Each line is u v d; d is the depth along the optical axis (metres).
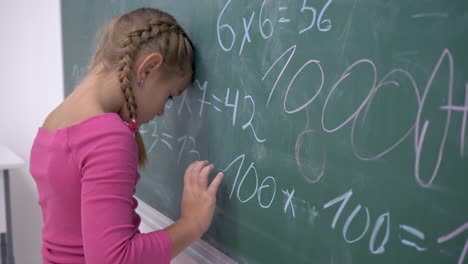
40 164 0.72
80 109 0.71
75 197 0.69
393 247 0.53
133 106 0.74
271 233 0.74
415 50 0.49
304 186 0.66
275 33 0.69
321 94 0.62
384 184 0.54
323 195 0.63
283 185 0.70
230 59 0.80
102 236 0.62
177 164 1.00
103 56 0.78
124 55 0.74
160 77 0.80
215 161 0.87
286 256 0.71
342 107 0.59
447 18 0.46
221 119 0.84
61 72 1.83
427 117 0.49
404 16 0.50
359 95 0.56
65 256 0.75
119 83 0.75
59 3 1.73
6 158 1.65
